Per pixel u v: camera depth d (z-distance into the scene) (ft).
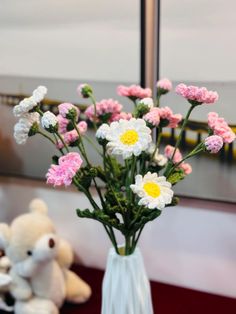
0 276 2.16
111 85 2.17
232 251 2.17
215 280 2.25
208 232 2.19
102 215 1.49
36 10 2.22
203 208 2.16
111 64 2.14
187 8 1.92
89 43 2.16
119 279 1.61
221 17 1.87
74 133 1.51
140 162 1.63
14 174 2.54
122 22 2.06
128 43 2.08
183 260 2.30
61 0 2.15
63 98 2.29
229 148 1.97
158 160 1.63
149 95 1.73
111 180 1.64
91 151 2.24
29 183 2.60
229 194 2.03
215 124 1.45
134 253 1.65
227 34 1.88
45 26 2.23
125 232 1.56
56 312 2.19
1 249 2.28
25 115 1.44
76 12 2.14
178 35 1.96
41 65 2.30
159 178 1.36
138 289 1.63
